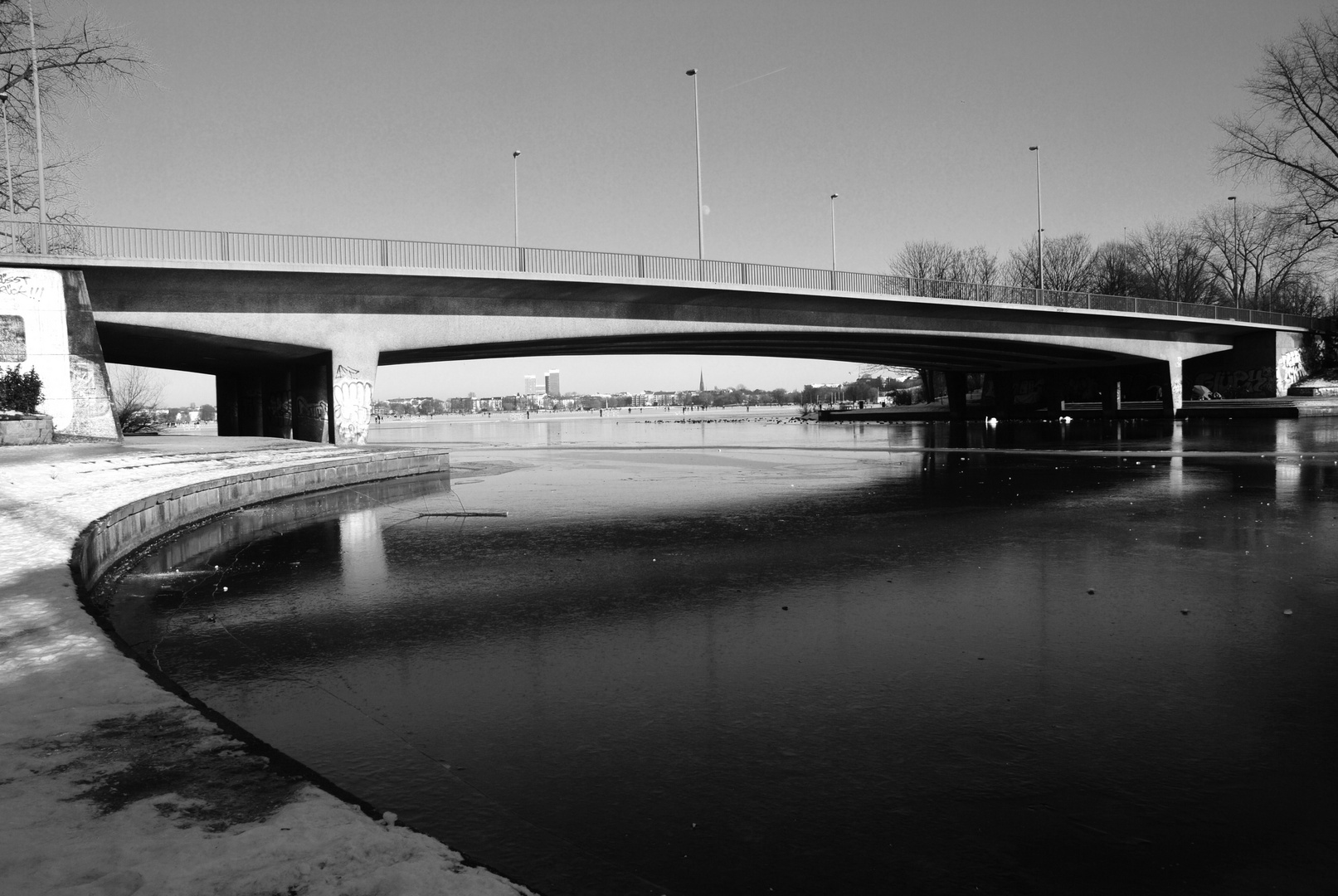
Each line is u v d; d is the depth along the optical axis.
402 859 3.49
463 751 6.00
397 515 19.31
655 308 42.66
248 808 3.88
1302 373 69.12
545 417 190.88
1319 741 6.03
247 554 14.41
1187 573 11.63
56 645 6.53
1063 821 4.95
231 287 33.56
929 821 4.96
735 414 153.25
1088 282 90.75
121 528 13.89
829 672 7.69
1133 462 30.75
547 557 13.68
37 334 28.83
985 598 10.42
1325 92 55.31
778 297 44.91
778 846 4.67
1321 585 10.77
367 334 36.53
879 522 17.08
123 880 3.16
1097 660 7.95
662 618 9.67
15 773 4.23
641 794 5.31
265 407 48.00
